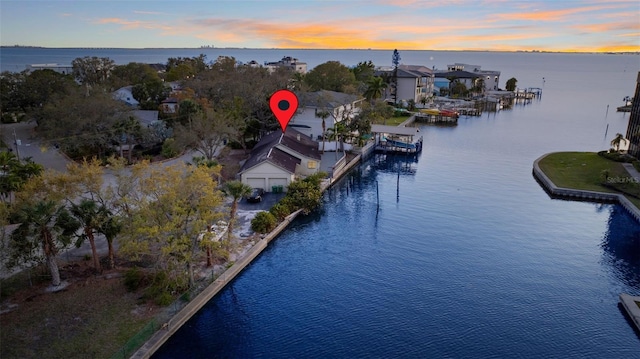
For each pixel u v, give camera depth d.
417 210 55.53
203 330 31.28
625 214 54.47
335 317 33.16
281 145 64.69
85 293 32.25
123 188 35.44
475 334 31.39
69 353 26.44
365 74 144.38
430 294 36.25
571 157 78.19
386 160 82.56
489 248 44.78
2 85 91.19
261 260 41.38
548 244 45.97
